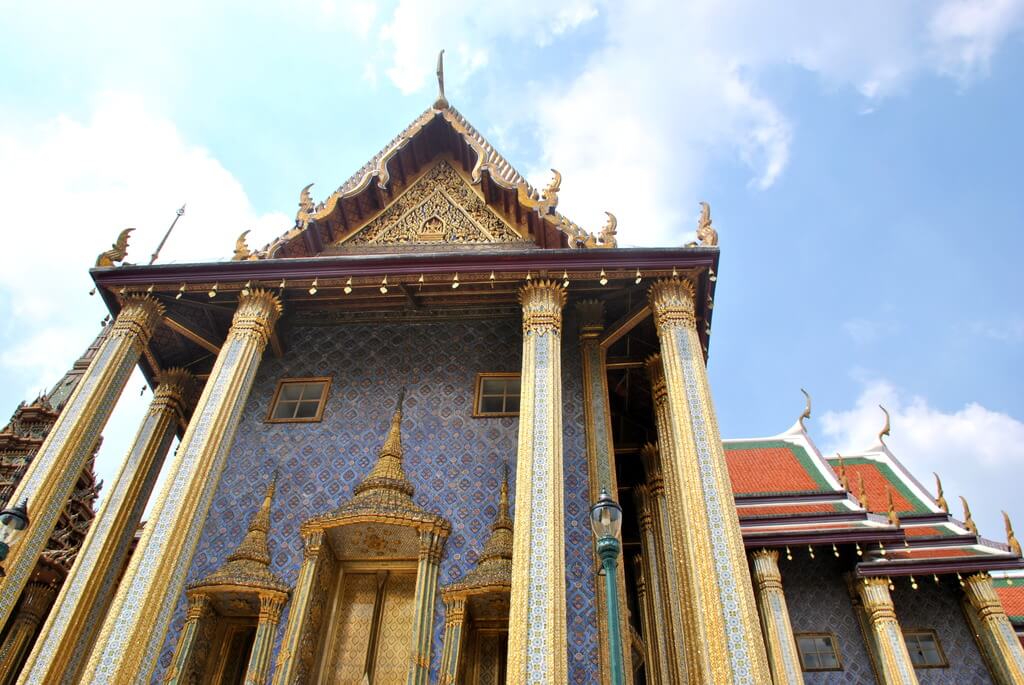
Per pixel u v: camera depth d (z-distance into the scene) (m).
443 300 14.74
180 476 10.60
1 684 16.53
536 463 10.30
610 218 13.40
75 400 11.66
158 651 9.52
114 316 13.52
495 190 15.76
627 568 16.86
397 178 16.38
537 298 12.45
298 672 11.05
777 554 17.34
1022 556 17.23
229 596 11.75
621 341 14.66
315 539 12.01
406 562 12.59
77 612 11.66
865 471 24.36
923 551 18.38
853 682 16.75
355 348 14.98
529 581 9.14
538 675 8.40
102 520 13.09
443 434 13.44
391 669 11.48
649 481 15.24
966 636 17.47
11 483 25.34
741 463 23.84
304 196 15.02
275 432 13.80
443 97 16.80
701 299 12.89
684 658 11.48
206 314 14.05
